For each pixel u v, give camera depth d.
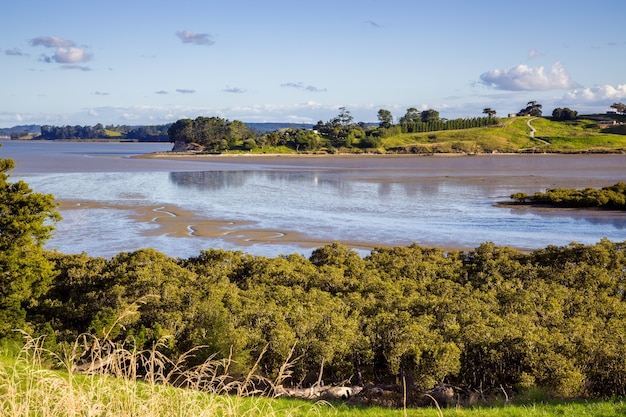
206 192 120.38
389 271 48.84
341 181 147.88
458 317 35.28
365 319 35.12
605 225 82.25
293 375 30.70
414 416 19.42
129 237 71.25
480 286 43.94
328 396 27.70
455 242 70.31
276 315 33.56
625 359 27.84
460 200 108.44
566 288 41.75
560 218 88.00
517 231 77.62
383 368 33.16
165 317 33.78
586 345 29.19
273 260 49.03
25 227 35.22
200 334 31.34
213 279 43.69
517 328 32.12
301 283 43.97
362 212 93.44
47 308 38.72
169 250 64.88
